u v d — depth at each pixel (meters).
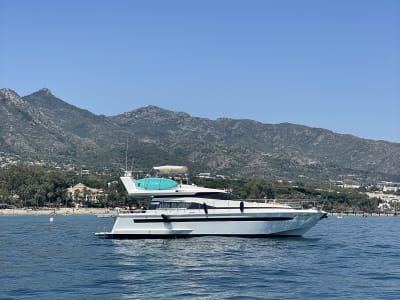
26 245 64.25
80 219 169.50
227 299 32.62
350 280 38.94
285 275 40.81
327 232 97.44
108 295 33.47
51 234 86.44
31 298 32.44
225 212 63.28
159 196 64.94
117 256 51.59
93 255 52.56
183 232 63.53
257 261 48.03
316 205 70.50
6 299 32.12
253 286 36.50
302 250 56.34
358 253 55.81
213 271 42.59
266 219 63.41
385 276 40.72
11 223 136.62
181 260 48.53
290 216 63.66
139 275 40.75
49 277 39.84
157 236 63.62
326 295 33.75
